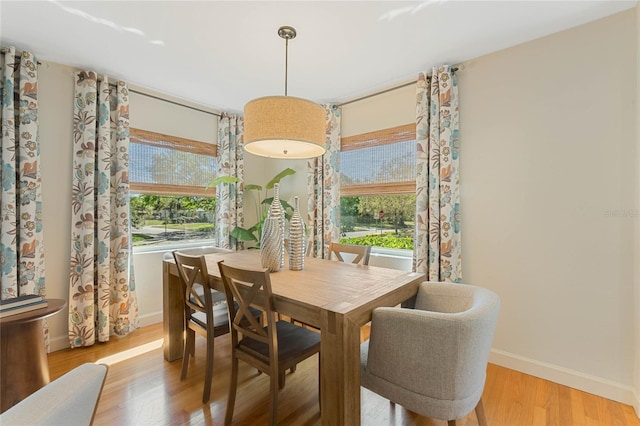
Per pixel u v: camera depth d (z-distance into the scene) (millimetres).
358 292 1485
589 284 1901
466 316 1151
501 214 2232
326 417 1257
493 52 2264
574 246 1952
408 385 1231
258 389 1896
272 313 1429
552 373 2014
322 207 3320
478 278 2336
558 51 2000
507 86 2201
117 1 1712
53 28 1974
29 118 2207
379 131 3000
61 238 2465
